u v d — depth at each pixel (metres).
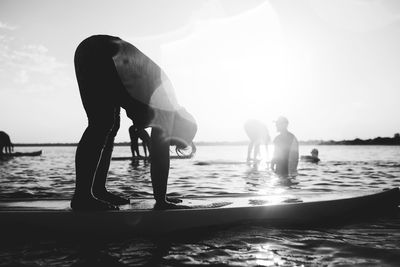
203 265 2.93
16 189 7.85
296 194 5.23
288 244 3.49
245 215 4.14
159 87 3.93
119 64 3.69
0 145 25.03
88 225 3.69
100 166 4.23
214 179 9.88
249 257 3.12
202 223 3.93
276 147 10.62
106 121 3.77
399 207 5.30
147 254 3.19
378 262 2.98
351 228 4.14
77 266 2.90
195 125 4.14
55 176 10.91
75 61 3.84
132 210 3.83
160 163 3.91
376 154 32.47
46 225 3.68
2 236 3.67
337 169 13.25
